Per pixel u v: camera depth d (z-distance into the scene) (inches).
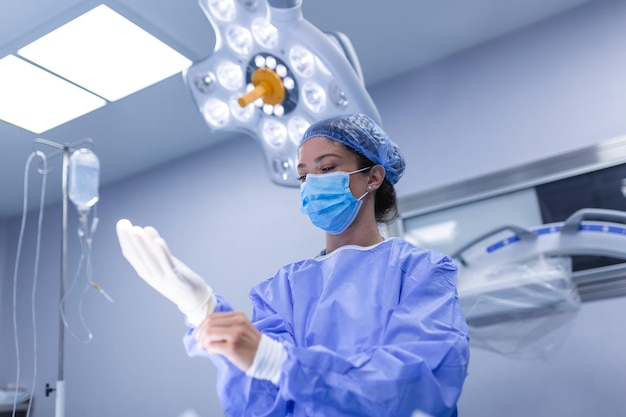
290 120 66.1
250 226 129.9
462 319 43.1
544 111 100.7
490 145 104.3
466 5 99.5
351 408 36.4
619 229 89.3
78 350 145.3
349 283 48.6
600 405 84.3
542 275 90.0
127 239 39.7
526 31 106.0
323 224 53.3
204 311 41.1
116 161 143.7
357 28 103.6
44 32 98.0
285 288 51.8
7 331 160.1
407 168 111.7
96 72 109.3
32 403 147.7
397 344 39.8
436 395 36.9
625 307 86.2
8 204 161.9
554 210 95.7
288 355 36.6
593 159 94.1
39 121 123.7
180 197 142.4
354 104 62.2
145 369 133.6
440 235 104.7
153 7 94.8
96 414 137.0
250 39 63.6
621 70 95.5
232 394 43.2
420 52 111.9
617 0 98.7
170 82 113.9
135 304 140.4
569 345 88.2
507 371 91.8
